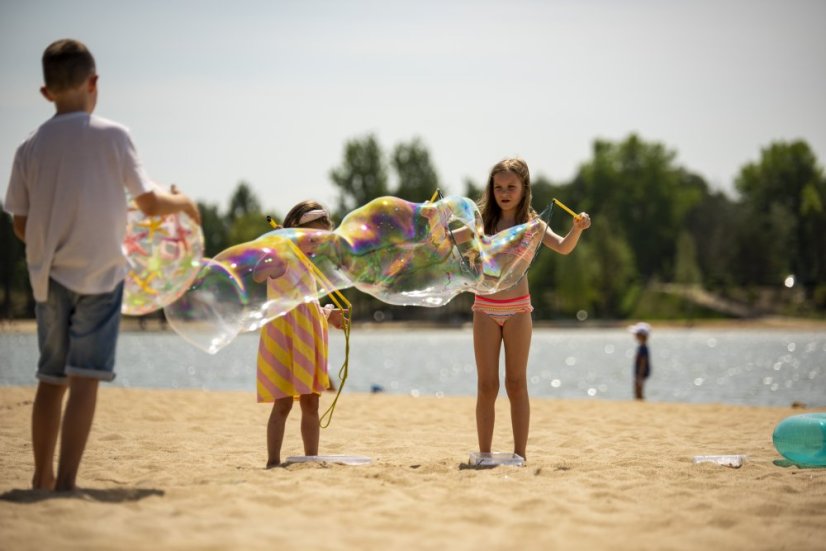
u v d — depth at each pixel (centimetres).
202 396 1478
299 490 586
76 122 552
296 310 728
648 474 682
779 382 2894
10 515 490
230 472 671
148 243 587
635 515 534
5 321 9694
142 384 2736
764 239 11725
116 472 700
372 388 1948
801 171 13425
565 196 13425
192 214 586
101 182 545
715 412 1312
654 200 13300
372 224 695
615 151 13688
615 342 7219
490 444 758
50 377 564
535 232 730
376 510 529
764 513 554
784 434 762
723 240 12888
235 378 3027
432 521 506
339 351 5547
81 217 539
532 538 474
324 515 515
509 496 578
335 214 9938
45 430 573
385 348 6006
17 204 560
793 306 11012
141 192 554
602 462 762
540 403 1452
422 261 695
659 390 2638
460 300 10706
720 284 11594
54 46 564
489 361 756
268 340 727
